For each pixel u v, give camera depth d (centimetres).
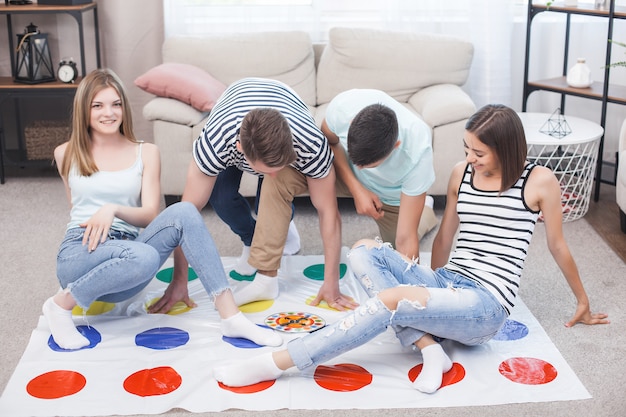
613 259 319
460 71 397
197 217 246
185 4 424
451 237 253
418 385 223
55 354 239
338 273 271
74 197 260
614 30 421
